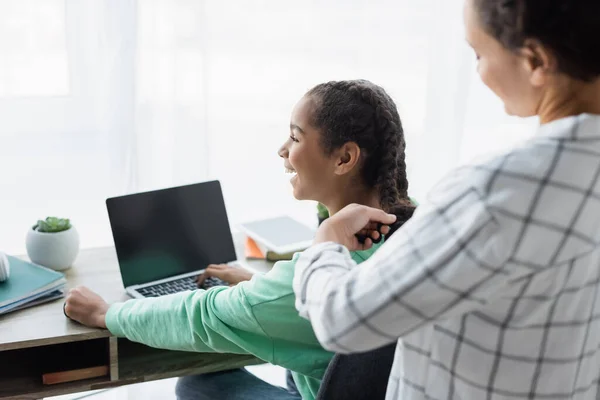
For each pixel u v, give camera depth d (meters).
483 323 0.90
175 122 2.03
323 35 2.21
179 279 1.73
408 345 0.99
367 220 1.09
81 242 2.14
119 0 1.89
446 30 2.30
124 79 1.94
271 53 2.18
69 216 2.11
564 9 0.77
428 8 2.27
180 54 1.99
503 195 0.80
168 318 1.40
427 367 0.97
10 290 1.55
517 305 0.87
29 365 1.57
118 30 1.91
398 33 2.28
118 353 1.64
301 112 1.37
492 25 0.82
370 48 2.27
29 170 2.04
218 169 2.25
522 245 0.80
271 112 2.24
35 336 1.44
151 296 1.63
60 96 2.00
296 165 1.38
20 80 1.96
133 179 2.02
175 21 1.96
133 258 1.68
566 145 0.80
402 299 0.84
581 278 0.88
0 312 1.50
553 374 0.91
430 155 2.41
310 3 2.18
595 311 0.94
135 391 2.16
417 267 0.83
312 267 0.94
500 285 0.83
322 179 1.38
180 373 1.60
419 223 0.85
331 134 1.33
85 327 1.49
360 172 1.36
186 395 1.68
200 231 1.79
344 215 1.08
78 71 1.99
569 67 0.80
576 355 0.93
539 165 0.80
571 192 0.80
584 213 0.81
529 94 0.86
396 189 1.36
